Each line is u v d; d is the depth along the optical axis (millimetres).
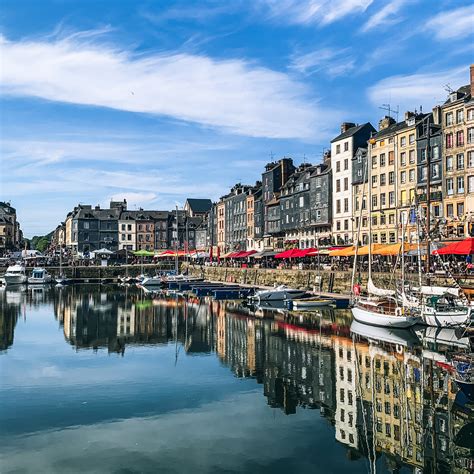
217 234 138750
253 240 114750
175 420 19938
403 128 69375
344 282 60656
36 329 42750
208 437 18250
